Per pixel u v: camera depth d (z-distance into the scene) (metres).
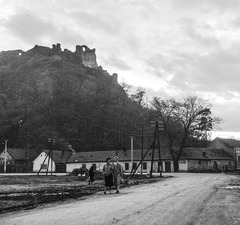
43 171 85.69
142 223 7.59
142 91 107.19
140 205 11.13
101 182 31.97
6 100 141.62
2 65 198.75
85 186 25.03
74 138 111.50
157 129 44.84
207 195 14.55
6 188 22.55
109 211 9.77
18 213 10.09
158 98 72.38
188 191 17.17
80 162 83.44
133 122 103.56
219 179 31.53
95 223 7.73
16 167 87.31
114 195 16.22
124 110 108.94
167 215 8.78
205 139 87.25
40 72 174.38
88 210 10.19
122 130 105.94
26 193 18.16
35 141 112.75
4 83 160.50
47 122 119.25
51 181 33.28
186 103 70.81
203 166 78.31
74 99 125.19
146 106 100.00
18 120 121.75
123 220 8.05
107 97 118.56
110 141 108.06
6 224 7.92
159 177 41.22
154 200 12.77
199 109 70.38
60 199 14.52
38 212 10.13
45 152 86.62
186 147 82.69
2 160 98.19
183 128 71.88
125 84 114.00
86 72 189.88
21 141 116.62
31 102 133.12
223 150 86.94
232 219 8.14
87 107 119.44
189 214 8.95
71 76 159.38
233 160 84.38
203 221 7.85
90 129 113.44
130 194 16.45
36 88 148.12
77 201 13.49
